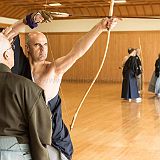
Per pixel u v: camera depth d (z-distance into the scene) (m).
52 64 2.42
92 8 17.73
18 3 17.27
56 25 19.31
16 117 1.74
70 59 2.44
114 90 14.09
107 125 7.02
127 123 7.25
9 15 18.47
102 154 4.95
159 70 12.26
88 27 18.89
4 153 1.73
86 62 18.77
